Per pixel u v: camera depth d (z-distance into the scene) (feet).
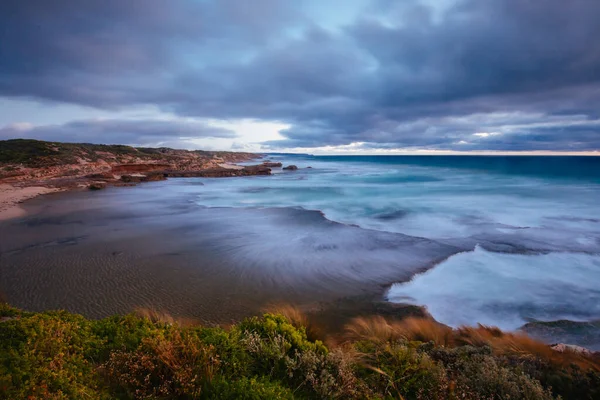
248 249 53.88
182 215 84.74
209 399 13.37
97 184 150.30
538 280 42.14
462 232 66.23
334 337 26.08
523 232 65.82
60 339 15.40
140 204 104.17
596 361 21.30
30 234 64.34
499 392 15.26
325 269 45.29
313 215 84.38
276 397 13.42
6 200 106.63
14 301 34.91
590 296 37.76
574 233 64.90
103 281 40.40
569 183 153.69
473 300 36.94
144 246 55.67
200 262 47.47
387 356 19.02
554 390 16.37
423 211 90.53
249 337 18.01
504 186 145.69
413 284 41.01
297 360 16.97
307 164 447.83
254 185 168.55
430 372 16.70
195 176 221.46
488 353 19.98
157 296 36.52
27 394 11.10
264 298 36.63
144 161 283.18
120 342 16.75
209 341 16.94
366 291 38.96
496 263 48.08
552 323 31.86
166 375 14.28
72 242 58.29
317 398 14.78
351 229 68.33
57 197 118.42
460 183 161.58
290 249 53.98
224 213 87.56
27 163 192.54
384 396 15.48
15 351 13.58
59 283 39.68
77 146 269.44
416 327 27.78
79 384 12.72
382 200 112.06
